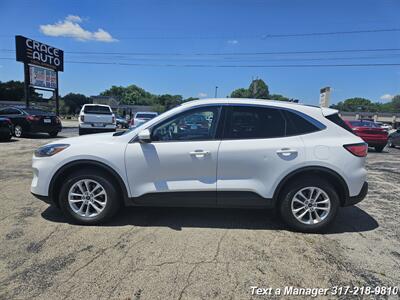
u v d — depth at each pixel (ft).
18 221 14.12
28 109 50.75
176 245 12.10
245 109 13.53
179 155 13.16
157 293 9.13
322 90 68.13
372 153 48.34
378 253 11.89
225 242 12.46
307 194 13.43
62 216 14.79
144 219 14.62
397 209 17.40
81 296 8.91
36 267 10.34
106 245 11.98
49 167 13.57
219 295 9.12
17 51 73.41
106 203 13.65
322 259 11.32
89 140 13.94
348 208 17.37
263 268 10.63
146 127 13.52
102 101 253.44
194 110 13.60
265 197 13.26
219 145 13.14
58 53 87.25
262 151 13.02
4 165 26.76
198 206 13.57
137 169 13.35
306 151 13.01
